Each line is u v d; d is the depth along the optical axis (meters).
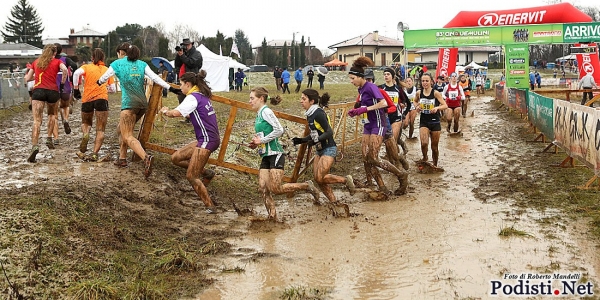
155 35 81.50
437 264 5.70
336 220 7.46
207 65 32.62
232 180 9.38
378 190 8.52
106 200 6.82
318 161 7.79
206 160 7.51
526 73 24.80
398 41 85.06
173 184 8.42
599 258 5.67
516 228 6.74
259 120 7.21
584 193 8.15
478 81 37.41
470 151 12.76
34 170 8.09
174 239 6.37
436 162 10.74
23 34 95.62
